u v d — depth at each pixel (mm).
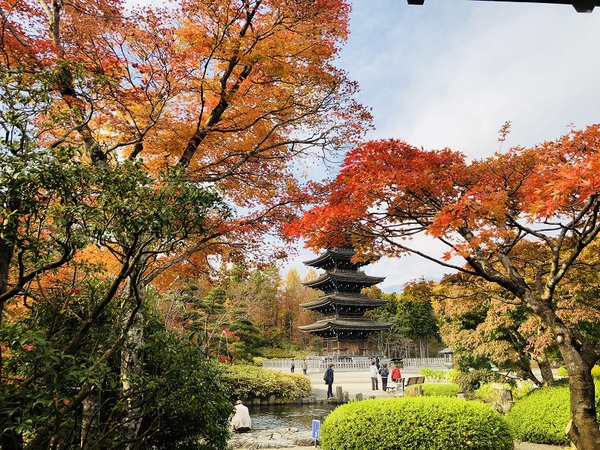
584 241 5996
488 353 13047
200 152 8664
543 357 11961
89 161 7566
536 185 5285
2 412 3260
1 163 3523
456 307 13227
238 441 11336
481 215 4867
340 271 45312
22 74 4840
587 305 8984
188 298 27125
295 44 7762
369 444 7152
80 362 4340
